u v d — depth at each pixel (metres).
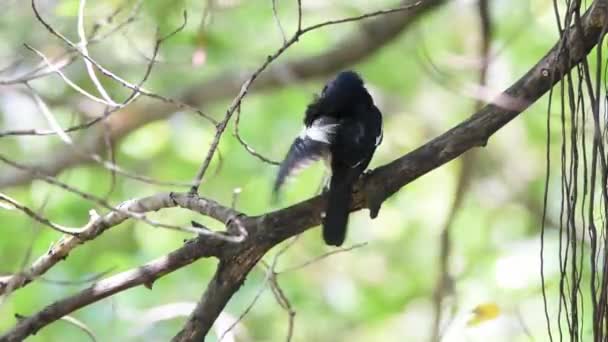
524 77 6.39
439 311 10.72
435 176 16.38
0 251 13.31
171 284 13.37
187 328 6.22
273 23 14.73
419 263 16.42
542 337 12.38
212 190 14.77
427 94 16.66
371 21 13.30
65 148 13.69
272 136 15.30
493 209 16.34
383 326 15.88
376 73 15.93
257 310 14.42
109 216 6.38
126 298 12.56
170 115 13.87
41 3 12.56
